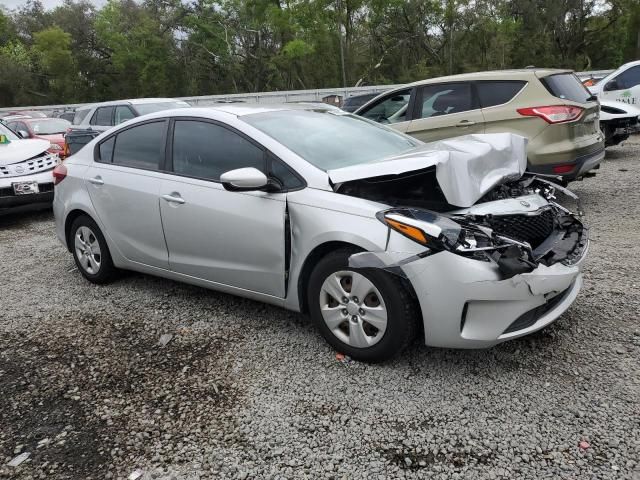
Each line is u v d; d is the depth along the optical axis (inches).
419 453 103.4
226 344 149.3
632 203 276.8
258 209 142.8
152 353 146.9
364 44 1871.3
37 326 168.7
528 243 128.0
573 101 252.8
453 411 114.8
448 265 115.6
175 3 2015.3
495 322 117.6
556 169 248.4
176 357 144.1
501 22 1771.7
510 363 131.4
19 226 317.4
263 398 123.3
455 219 122.5
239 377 132.5
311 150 147.6
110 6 1980.8
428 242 115.6
